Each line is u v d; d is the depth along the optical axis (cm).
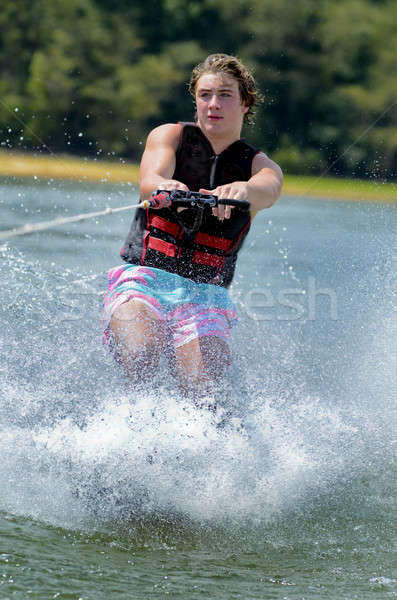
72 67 13350
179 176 1140
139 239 1131
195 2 14062
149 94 13488
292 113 13600
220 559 834
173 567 802
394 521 960
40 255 2353
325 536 909
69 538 855
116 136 13075
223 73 1123
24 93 13325
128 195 4950
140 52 13862
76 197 4541
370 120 13512
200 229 1102
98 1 14088
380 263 2088
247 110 1173
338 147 13288
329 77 13800
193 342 1088
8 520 883
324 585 773
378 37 14000
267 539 897
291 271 2450
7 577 733
